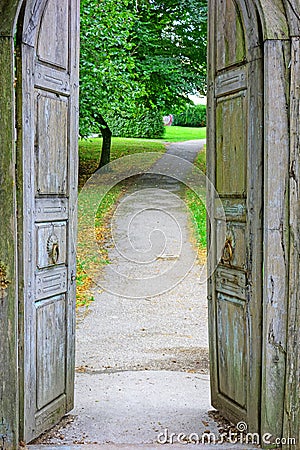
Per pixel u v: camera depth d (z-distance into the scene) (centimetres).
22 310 256
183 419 306
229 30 289
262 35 254
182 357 469
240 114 278
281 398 258
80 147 1450
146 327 568
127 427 293
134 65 1095
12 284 246
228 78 292
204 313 621
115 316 604
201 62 1292
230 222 291
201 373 417
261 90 258
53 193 287
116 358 465
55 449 259
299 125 250
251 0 255
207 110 316
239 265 282
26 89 256
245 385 279
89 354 477
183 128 2064
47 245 281
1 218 245
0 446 250
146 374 408
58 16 291
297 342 255
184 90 1299
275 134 251
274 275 254
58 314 298
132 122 1437
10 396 248
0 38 240
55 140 289
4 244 245
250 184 267
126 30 989
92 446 263
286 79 250
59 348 300
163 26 1248
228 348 298
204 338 534
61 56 296
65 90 300
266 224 254
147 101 1321
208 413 315
